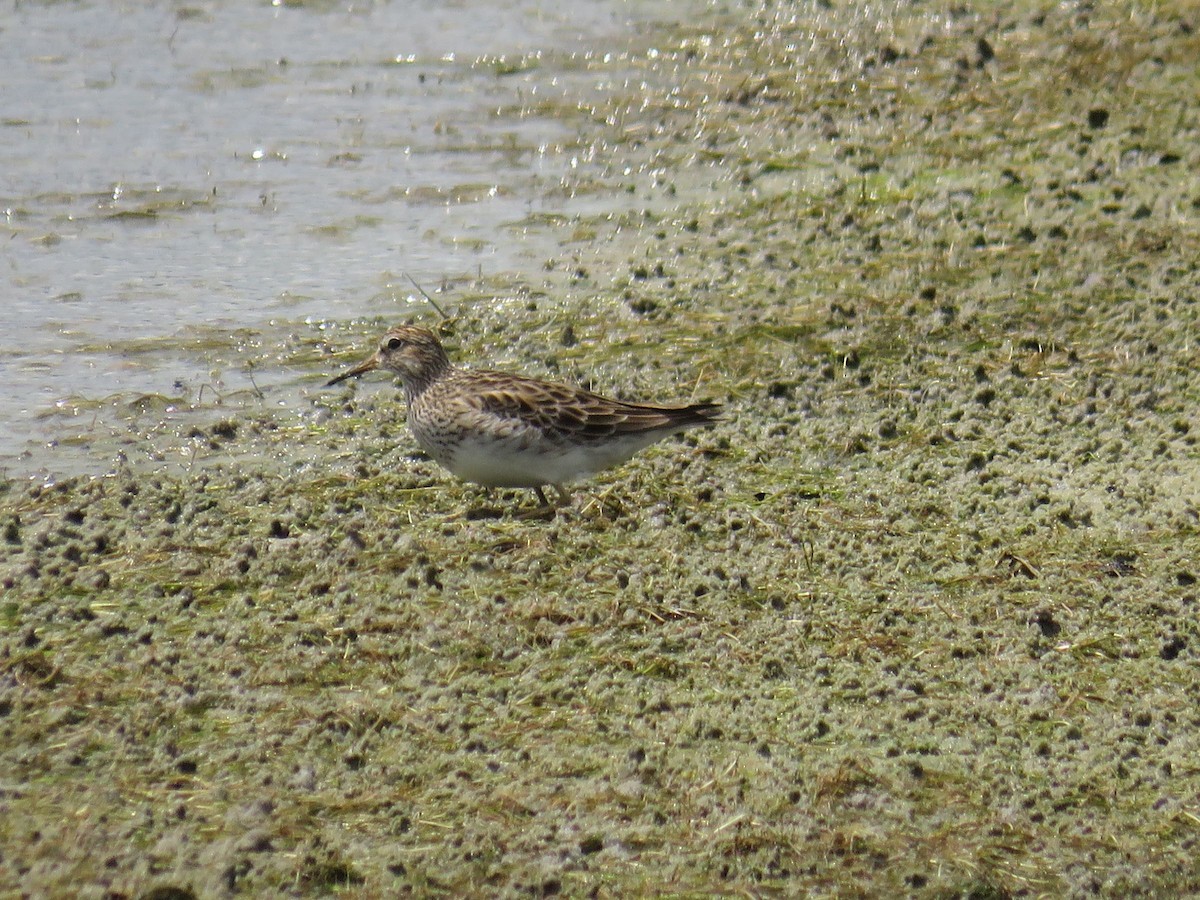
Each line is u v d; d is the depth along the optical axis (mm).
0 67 26547
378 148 23312
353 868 9680
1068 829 10320
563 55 27594
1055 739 11102
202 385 16266
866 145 22969
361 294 18531
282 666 11508
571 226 20500
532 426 13344
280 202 21297
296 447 15086
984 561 13172
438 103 25281
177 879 9438
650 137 23688
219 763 10500
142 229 20359
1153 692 11570
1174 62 25234
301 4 30844
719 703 11320
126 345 17109
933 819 10352
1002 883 9898
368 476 14547
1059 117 23500
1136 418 15562
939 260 19188
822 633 12148
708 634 12086
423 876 9648
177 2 30734
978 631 12211
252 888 9484
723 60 27016
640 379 16391
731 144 23312
